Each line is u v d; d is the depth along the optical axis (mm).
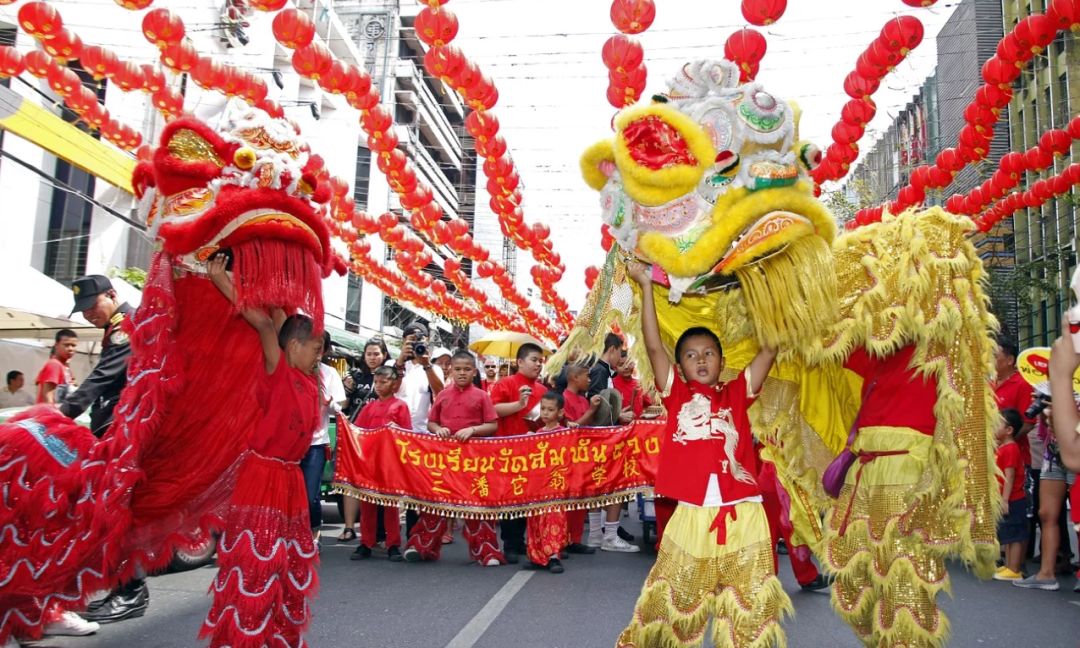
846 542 3557
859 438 3605
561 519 6570
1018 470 6648
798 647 4367
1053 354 2561
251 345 3637
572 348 4199
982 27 18344
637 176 3381
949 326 3428
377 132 7008
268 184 3477
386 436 6820
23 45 11406
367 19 26141
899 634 3307
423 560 6887
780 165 3314
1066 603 5680
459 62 6203
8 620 3475
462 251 10336
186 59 6070
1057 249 22297
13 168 12992
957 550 3361
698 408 3418
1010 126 22625
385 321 31547
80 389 4500
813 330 3420
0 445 3432
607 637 4367
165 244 3512
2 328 10547
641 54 5918
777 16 5359
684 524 3275
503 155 7586
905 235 3590
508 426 7176
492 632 4434
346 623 4594
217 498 3658
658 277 3738
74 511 3484
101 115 7176
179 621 4578
